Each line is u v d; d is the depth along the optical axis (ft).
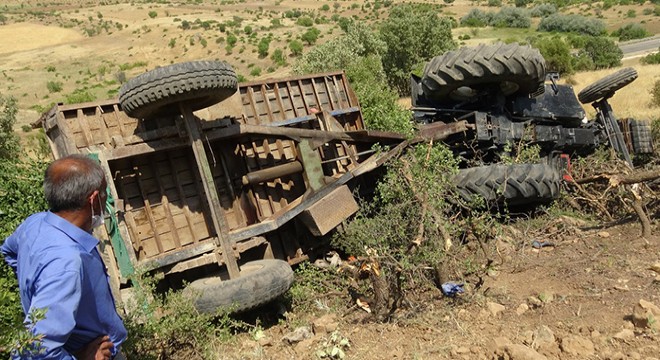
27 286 8.68
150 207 20.71
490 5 471.21
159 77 17.67
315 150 23.15
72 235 8.86
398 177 21.13
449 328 14.51
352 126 28.14
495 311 15.02
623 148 31.12
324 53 100.78
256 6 568.00
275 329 17.65
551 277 17.30
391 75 122.93
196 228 21.65
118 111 20.45
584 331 13.21
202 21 417.90
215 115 21.95
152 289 17.26
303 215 22.02
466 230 19.86
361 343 14.58
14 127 124.26
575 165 29.84
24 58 362.94
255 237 20.22
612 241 20.20
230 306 16.76
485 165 25.61
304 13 500.74
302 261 23.04
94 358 9.27
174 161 21.54
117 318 9.92
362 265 16.78
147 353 14.98
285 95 25.58
